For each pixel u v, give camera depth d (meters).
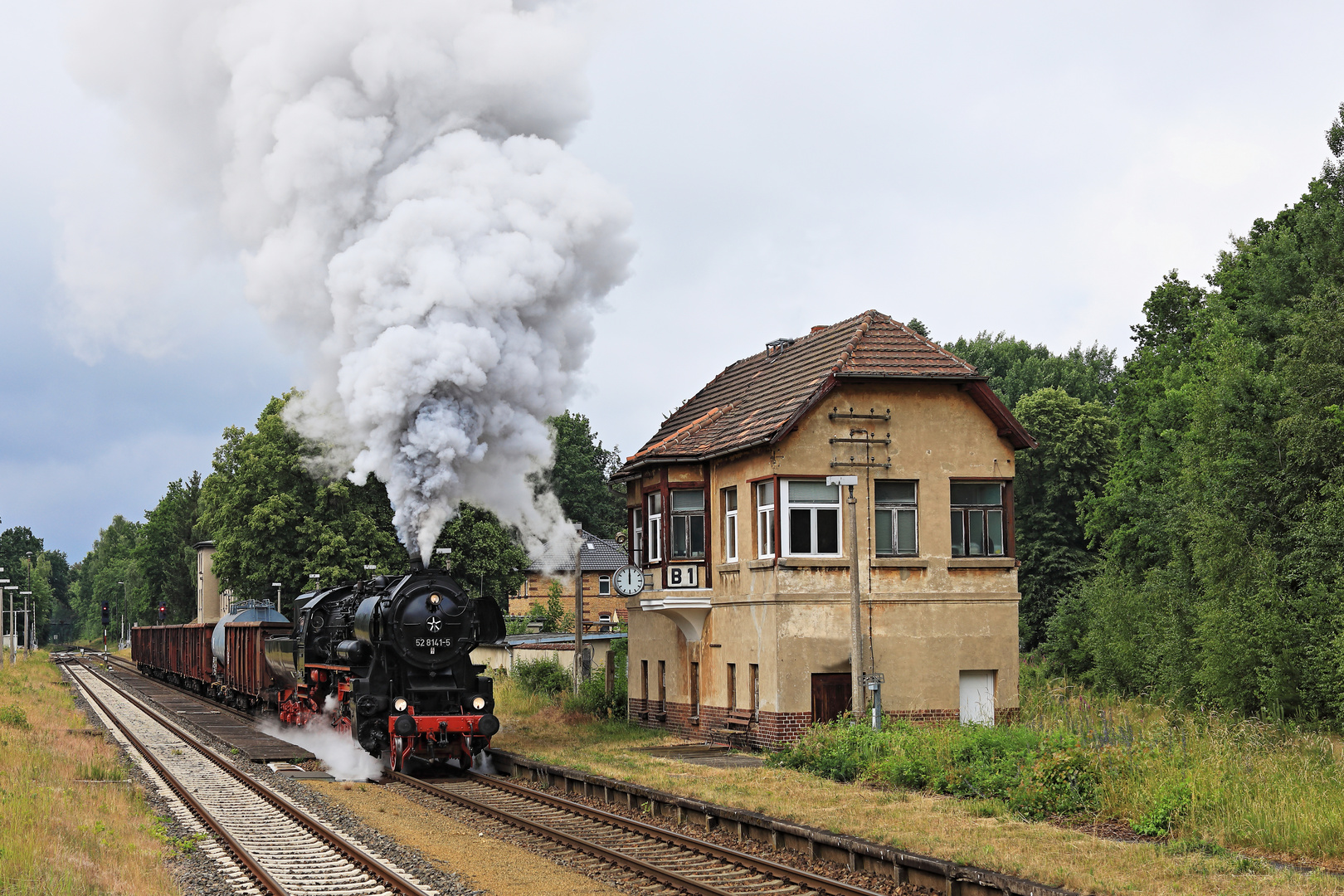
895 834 13.45
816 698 22.55
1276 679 24.86
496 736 26.67
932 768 17.27
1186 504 32.94
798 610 22.52
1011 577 23.80
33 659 82.69
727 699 24.80
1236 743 16.38
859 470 23.11
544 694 35.94
